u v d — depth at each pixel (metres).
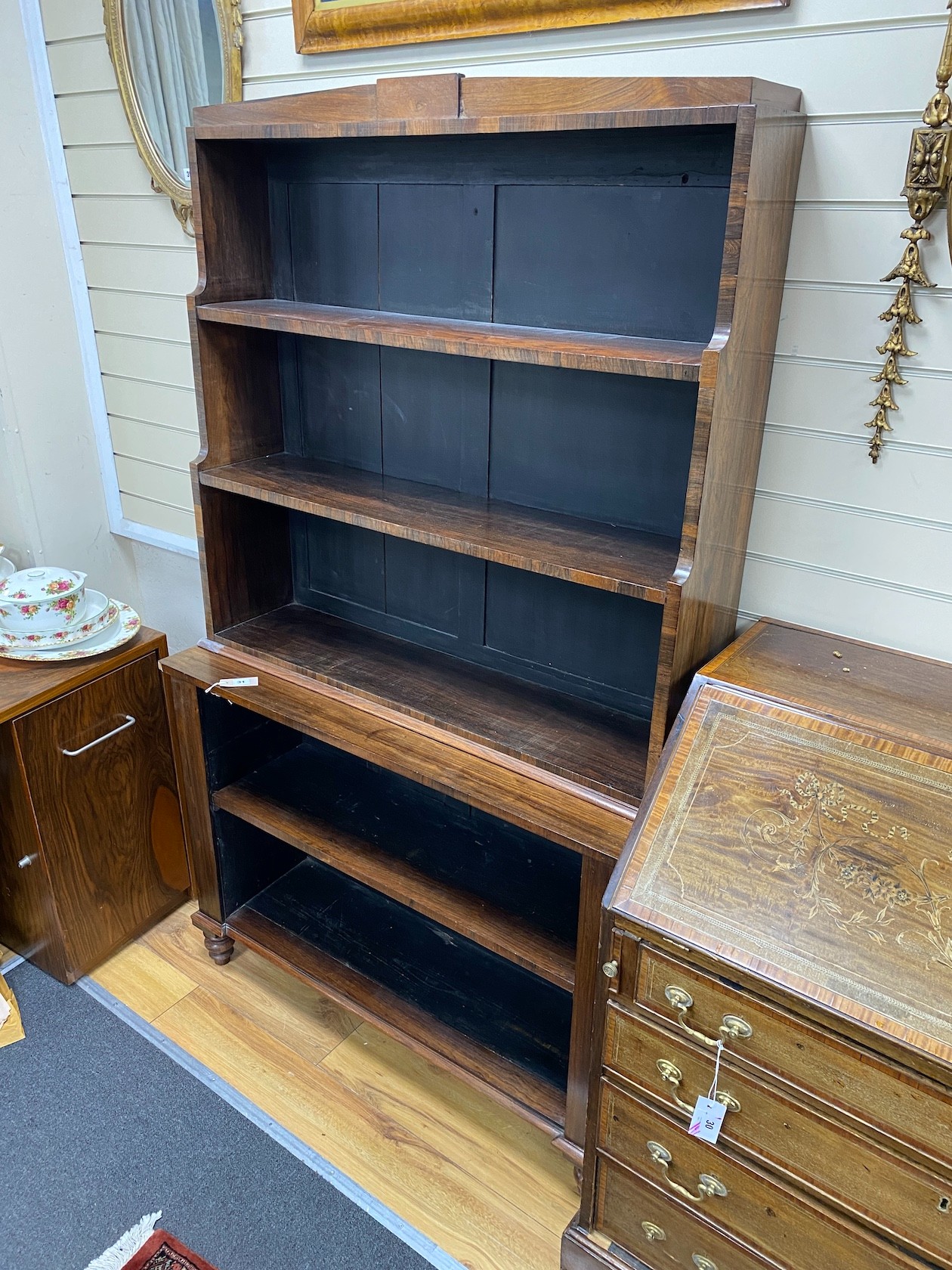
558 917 1.62
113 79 2.03
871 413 1.34
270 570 2.01
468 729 1.56
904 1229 1.07
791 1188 1.16
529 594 1.69
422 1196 1.61
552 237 1.45
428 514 1.58
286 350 1.86
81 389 2.47
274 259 1.80
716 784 1.20
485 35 1.49
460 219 1.53
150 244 2.16
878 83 1.20
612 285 1.42
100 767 1.94
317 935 1.99
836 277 1.30
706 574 1.30
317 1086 1.81
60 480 2.49
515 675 1.77
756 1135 1.16
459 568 1.77
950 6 1.11
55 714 1.81
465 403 1.65
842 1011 1.02
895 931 1.04
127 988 2.02
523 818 1.36
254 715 1.97
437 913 1.63
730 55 1.30
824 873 1.10
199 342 1.70
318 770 2.04
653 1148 1.29
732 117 1.04
